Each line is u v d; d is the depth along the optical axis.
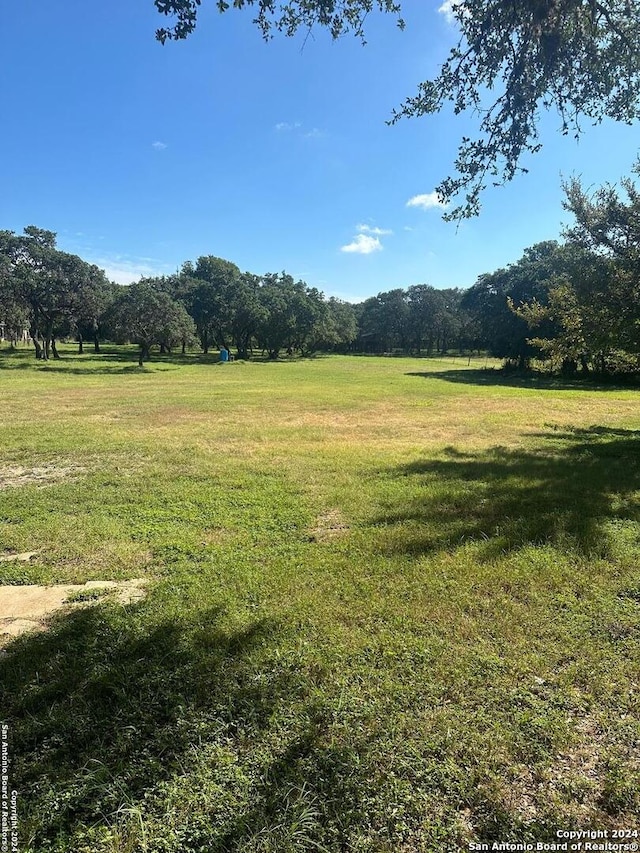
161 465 8.88
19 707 2.87
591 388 27.08
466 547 5.04
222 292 54.78
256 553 5.02
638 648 3.33
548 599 4.00
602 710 2.79
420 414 15.90
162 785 2.32
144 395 20.33
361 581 4.32
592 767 2.43
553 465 8.86
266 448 10.36
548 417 15.47
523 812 2.20
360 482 7.70
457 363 57.53
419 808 2.21
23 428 12.49
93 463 9.09
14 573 4.62
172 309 37.19
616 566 4.58
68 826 2.15
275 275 66.06
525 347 36.09
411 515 6.12
